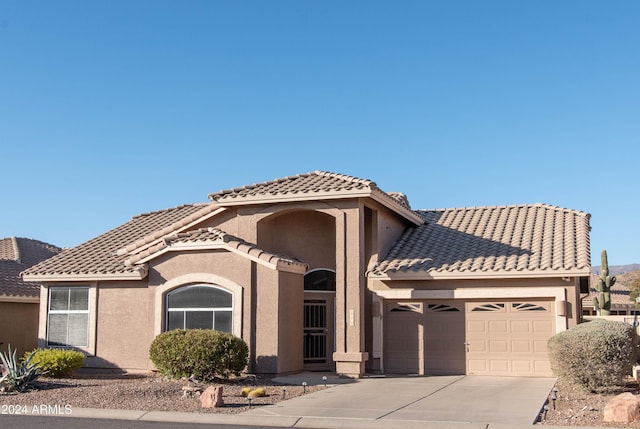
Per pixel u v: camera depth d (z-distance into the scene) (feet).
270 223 73.46
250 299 67.82
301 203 69.82
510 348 68.28
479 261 70.49
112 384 59.62
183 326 71.26
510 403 49.52
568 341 52.11
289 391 56.29
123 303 75.77
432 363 70.28
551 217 81.05
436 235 80.74
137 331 74.64
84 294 77.97
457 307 70.44
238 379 63.21
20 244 114.01
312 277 73.97
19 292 92.99
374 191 67.62
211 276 69.97
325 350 73.56
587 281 77.82
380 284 72.02
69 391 54.39
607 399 49.70
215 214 74.18
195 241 70.38
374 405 49.08
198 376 59.93
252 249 68.08
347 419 43.50
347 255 68.13
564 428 39.32
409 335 71.20
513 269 67.05
